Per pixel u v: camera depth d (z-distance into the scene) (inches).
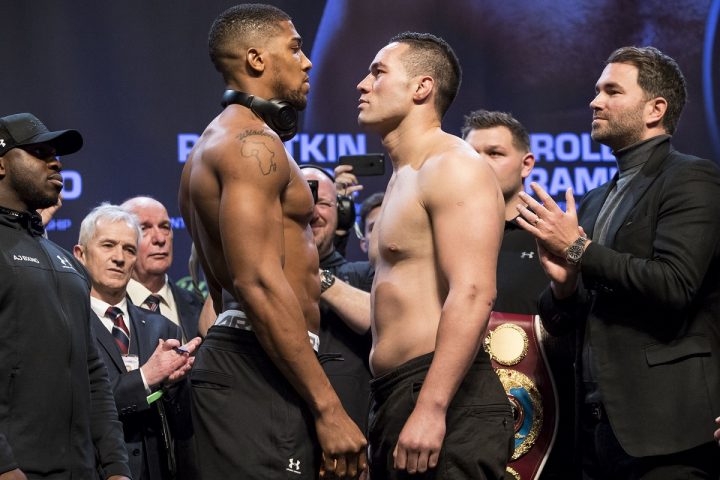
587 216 119.9
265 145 92.7
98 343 131.0
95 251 138.2
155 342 139.0
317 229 145.9
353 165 159.5
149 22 212.4
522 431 120.2
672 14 221.8
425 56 102.0
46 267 108.3
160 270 159.3
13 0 208.1
